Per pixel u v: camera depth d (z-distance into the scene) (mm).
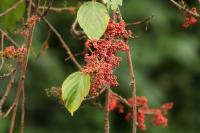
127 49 3500
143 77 8398
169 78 8688
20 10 4840
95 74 3432
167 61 8594
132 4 8141
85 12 3547
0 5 4840
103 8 3562
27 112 8398
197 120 8984
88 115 8492
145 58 8391
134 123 3787
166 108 4965
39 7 4648
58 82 8203
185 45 8602
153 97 8461
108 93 3848
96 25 3512
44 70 8133
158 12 8414
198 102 9094
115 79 3439
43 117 8477
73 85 3455
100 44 3461
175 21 8602
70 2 6141
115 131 8648
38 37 7949
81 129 8516
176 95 8883
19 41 6445
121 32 3539
